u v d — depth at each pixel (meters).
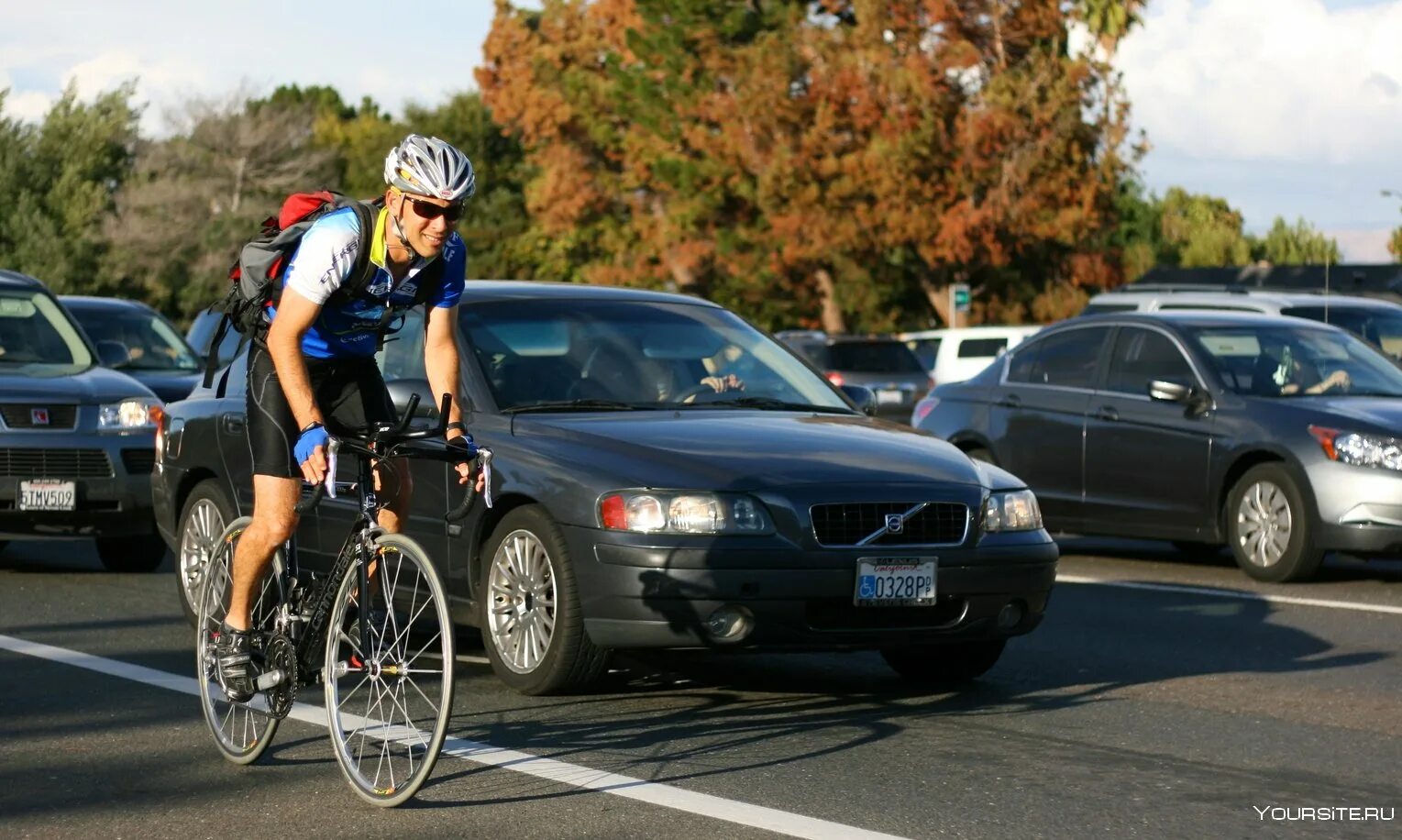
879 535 6.66
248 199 81.69
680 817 5.09
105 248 77.19
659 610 6.45
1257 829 5.05
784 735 6.29
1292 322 12.56
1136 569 12.11
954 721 6.62
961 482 6.92
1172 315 12.52
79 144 76.44
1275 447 11.27
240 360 8.80
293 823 5.06
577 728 6.38
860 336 28.00
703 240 47.53
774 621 6.50
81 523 11.05
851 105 40.97
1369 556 11.28
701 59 46.03
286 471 5.50
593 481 6.66
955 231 39.62
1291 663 8.06
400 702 5.21
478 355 7.63
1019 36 41.00
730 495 6.54
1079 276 44.88
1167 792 5.48
